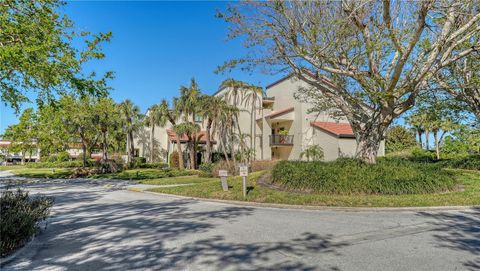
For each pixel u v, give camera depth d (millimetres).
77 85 12445
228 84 31766
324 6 12156
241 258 5176
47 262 5086
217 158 33312
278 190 12984
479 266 4742
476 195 11320
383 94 11875
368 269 4637
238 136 33562
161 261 5066
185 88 32719
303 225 7695
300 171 13406
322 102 17266
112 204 11898
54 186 20641
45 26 11586
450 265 4785
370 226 7539
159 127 41062
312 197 11227
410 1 12219
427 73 12266
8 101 12953
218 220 8430
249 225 7742
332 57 13320
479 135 20609
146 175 28750
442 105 17406
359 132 15094
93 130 33562
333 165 13773
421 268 4660
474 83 14367
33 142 46312
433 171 13305
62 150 46094
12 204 6762
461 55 11891
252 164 26531
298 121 30219
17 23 10773
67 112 29281
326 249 5641
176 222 8227
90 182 23812
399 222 7988
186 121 33531
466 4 10984
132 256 5348
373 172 12664
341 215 9078
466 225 7578
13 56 9703
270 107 35375
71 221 8523
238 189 13609
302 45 12703
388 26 11383
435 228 7281
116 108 35125
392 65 13477
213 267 4773
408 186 11891
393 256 5223
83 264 4973
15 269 4777
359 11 12008
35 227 6602
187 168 35219
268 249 5664
